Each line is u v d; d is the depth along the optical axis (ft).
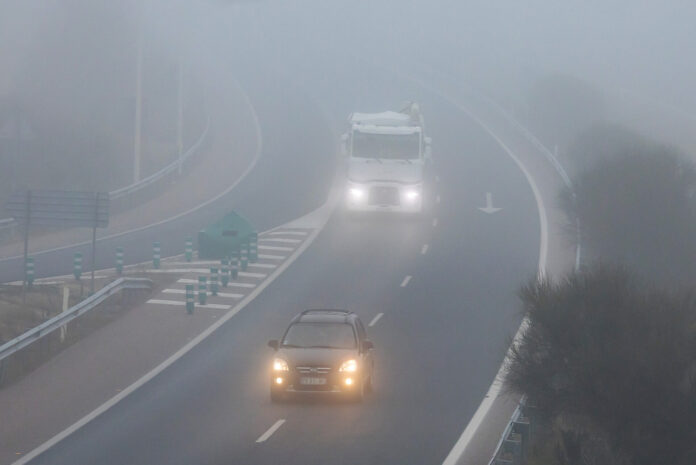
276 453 167.43
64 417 194.49
